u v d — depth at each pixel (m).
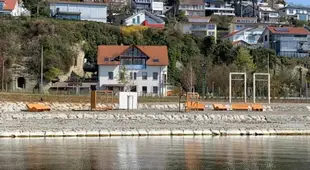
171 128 65.69
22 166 38.72
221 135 63.62
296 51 181.88
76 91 121.12
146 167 38.84
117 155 44.91
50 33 146.62
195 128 66.19
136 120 73.00
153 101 105.19
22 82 134.50
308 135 65.00
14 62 135.75
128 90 128.50
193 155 45.44
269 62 163.75
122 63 130.00
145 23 182.50
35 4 179.12
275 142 56.38
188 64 150.88
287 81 145.38
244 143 55.16
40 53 138.50
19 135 58.38
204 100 112.50
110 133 60.91
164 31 164.50
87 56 149.62
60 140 55.97
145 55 130.88
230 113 82.00
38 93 108.19
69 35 149.25
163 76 131.62
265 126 70.44
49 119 71.94
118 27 161.88
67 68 142.12
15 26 146.38
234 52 162.62
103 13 181.12
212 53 164.00
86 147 50.16
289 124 73.56
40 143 52.97
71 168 38.09
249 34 194.38
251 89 133.75
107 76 129.38
